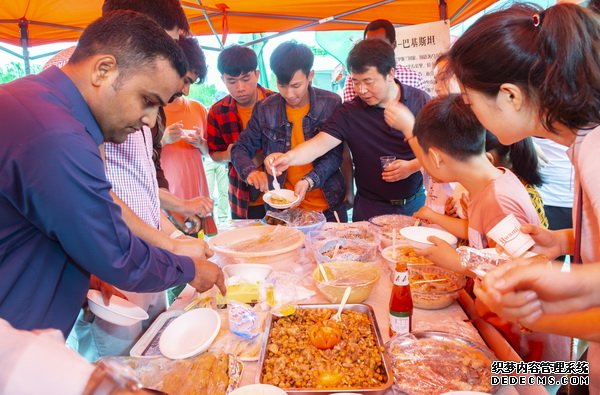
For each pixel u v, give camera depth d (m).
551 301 0.88
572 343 1.52
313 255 1.97
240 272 1.70
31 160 1.01
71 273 1.26
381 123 2.75
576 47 0.90
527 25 1.00
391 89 2.72
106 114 1.20
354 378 1.14
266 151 3.22
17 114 1.04
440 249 1.53
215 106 3.62
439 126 1.57
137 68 1.15
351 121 2.83
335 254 1.88
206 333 1.35
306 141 2.96
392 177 2.56
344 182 3.20
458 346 1.26
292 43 2.79
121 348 1.61
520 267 0.88
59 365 0.55
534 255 1.18
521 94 1.02
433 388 1.10
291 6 4.45
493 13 1.08
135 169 1.82
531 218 1.50
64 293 1.26
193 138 3.40
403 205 2.92
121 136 1.30
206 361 1.20
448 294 1.52
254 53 3.37
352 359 1.21
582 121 0.93
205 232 2.38
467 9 4.86
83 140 1.08
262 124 3.14
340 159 3.04
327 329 1.28
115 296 1.44
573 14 0.92
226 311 1.57
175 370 1.18
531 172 1.74
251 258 1.81
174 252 1.62
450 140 1.55
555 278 0.86
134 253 1.21
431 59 4.16
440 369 1.17
